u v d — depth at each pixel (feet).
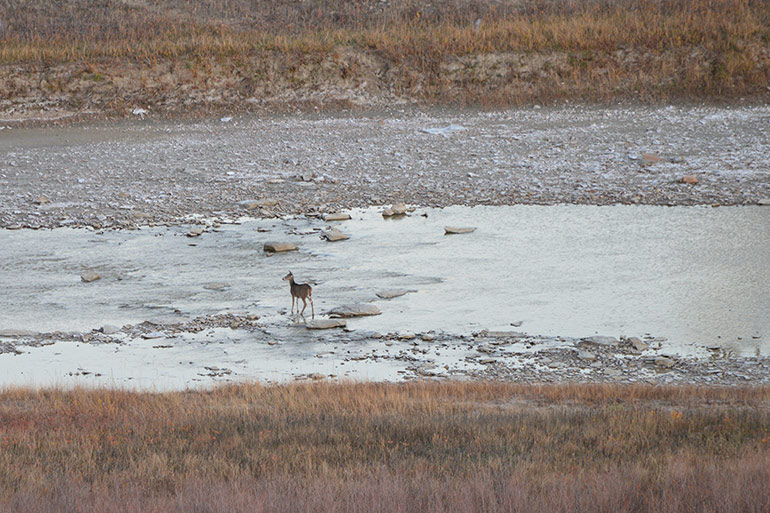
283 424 146.00
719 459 111.86
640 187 393.70
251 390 183.52
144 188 419.13
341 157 466.29
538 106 563.89
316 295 272.10
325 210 382.01
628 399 172.76
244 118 563.89
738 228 328.29
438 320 247.09
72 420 154.10
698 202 367.86
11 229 362.74
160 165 458.50
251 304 265.95
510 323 242.58
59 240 345.51
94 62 604.49
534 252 312.29
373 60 610.65
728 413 147.13
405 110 570.46
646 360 211.20
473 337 232.32
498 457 116.47
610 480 97.60
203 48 611.06
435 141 491.72
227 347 230.07
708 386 191.83
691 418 142.72
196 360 220.23
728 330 229.45
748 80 564.30
